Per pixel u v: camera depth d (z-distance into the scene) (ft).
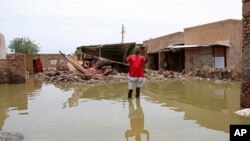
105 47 105.60
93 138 20.45
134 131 22.08
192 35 100.63
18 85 61.82
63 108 32.12
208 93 45.14
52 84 63.93
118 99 38.88
